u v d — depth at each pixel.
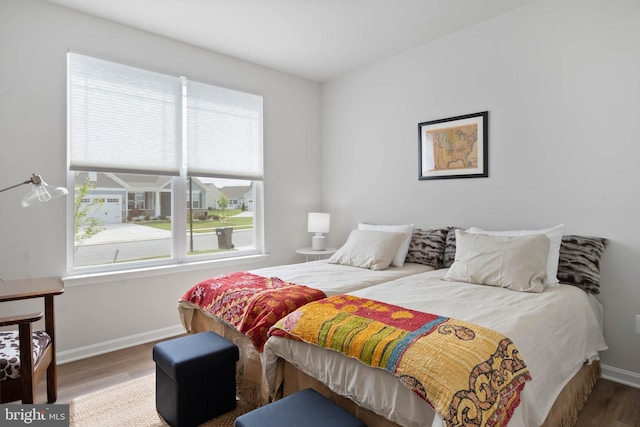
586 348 2.09
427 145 3.38
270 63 3.81
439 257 3.07
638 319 2.32
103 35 2.88
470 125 3.08
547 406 1.57
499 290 2.21
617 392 2.25
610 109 2.39
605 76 2.41
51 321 2.14
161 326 3.19
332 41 3.32
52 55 2.66
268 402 1.95
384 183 3.76
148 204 3.20
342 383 1.57
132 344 3.02
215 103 3.54
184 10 2.78
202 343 2.06
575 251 2.38
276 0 2.64
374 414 1.52
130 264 3.08
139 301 3.07
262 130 3.88
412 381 1.30
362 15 2.87
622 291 2.38
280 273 2.84
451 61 3.20
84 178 2.88
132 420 1.99
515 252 2.32
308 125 4.29
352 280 2.61
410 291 2.24
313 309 1.91
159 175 3.20
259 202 3.93
